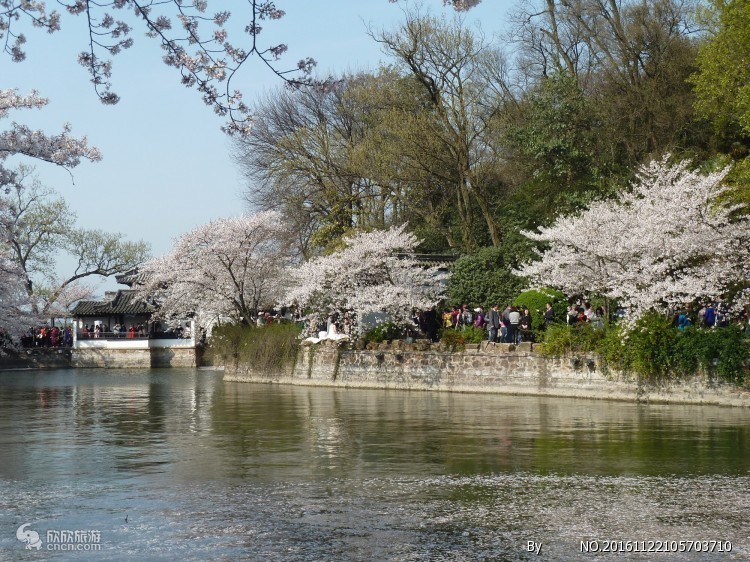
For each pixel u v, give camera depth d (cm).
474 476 1961
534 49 5378
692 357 3244
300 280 5394
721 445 2333
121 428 2817
